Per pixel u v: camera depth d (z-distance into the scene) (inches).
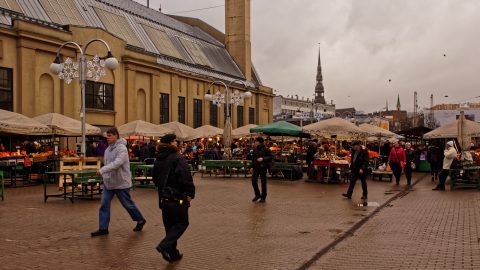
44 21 1175.6
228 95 1227.2
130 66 1358.3
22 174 816.9
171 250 293.1
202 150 1291.8
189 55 1895.9
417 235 378.6
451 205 553.3
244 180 895.7
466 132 892.0
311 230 401.1
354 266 288.4
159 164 291.9
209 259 303.0
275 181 888.3
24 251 319.6
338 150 1368.1
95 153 964.0
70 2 1378.0
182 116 1670.8
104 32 1263.5
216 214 485.1
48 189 707.4
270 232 392.5
